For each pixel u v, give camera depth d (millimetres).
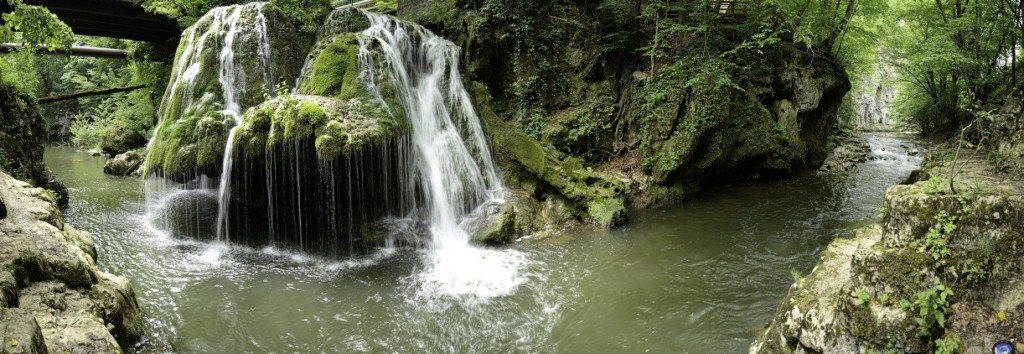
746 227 10844
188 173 10070
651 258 9203
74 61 31656
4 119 10938
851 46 21125
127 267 8633
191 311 7148
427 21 15789
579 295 7785
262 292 7820
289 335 6637
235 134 9336
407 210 10688
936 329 4141
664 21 14094
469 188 11312
